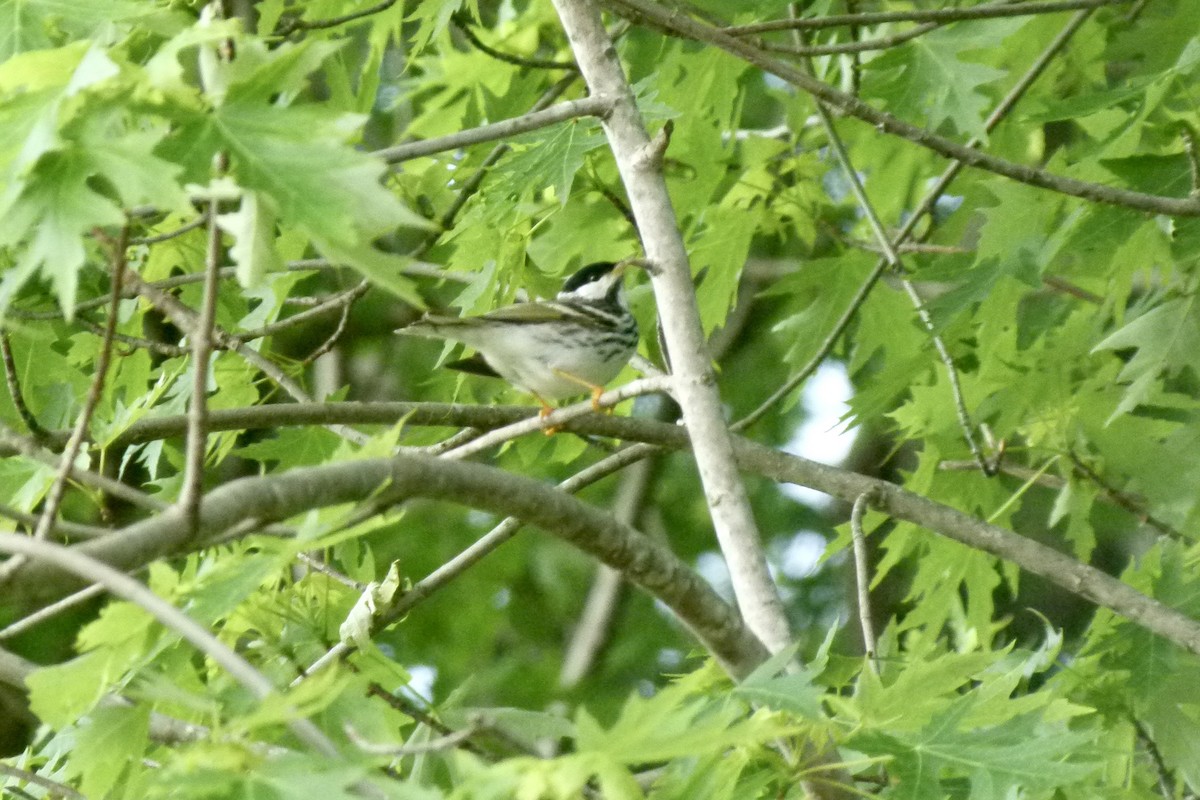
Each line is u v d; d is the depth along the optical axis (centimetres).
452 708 869
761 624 839
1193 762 1009
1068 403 1208
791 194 1355
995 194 1103
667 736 552
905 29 1393
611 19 1639
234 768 536
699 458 891
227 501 614
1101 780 969
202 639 533
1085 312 1213
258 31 1106
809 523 2192
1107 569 2131
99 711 696
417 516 2153
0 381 1055
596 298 1259
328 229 569
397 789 526
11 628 749
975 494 1254
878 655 1043
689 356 912
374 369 2150
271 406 1027
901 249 1260
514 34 1448
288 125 602
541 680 2088
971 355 1288
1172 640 978
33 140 586
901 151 1551
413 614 2111
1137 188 1018
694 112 1359
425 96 1823
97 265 926
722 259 1328
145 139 591
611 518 773
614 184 1327
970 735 717
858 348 1415
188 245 1154
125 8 745
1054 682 1007
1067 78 1537
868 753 710
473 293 1150
